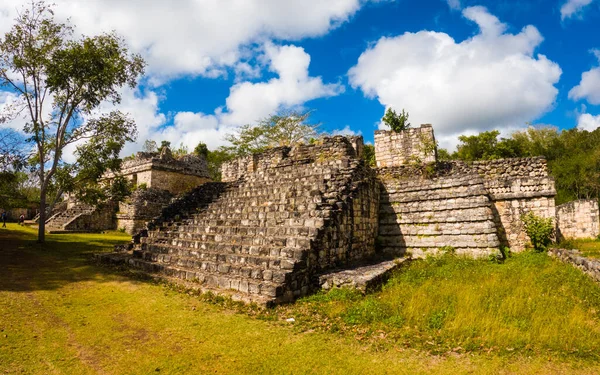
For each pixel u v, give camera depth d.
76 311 6.32
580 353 4.39
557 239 12.46
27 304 6.60
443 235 11.27
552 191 11.89
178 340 5.05
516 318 5.49
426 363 4.31
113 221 25.56
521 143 37.25
